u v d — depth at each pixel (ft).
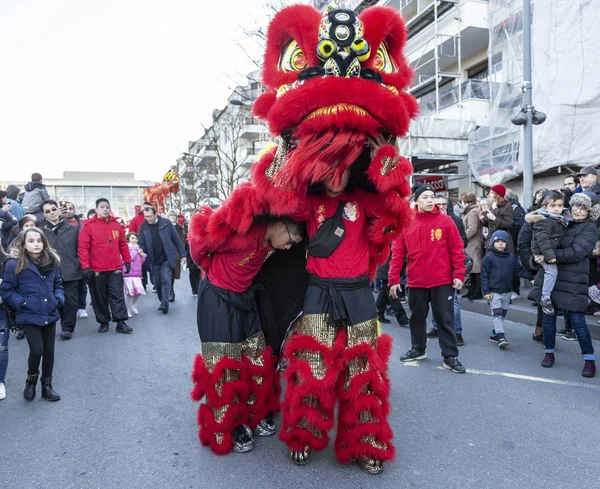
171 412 12.30
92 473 9.31
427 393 13.34
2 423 11.97
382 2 63.00
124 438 10.84
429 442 10.32
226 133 89.71
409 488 8.49
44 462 9.84
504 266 17.99
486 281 18.21
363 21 8.75
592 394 13.10
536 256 15.25
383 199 9.23
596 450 9.88
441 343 15.46
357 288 9.20
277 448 10.03
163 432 11.08
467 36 55.42
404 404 12.55
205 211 9.98
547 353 15.65
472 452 9.84
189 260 33.30
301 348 8.92
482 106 52.60
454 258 15.14
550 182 39.14
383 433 8.82
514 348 18.02
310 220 9.38
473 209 25.91
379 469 8.95
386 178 8.61
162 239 26.40
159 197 103.71
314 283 9.25
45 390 13.48
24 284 13.15
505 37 42.93
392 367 15.75
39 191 31.24
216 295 9.84
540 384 13.97
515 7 41.57
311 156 8.06
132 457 9.90
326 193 9.36
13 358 18.17
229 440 9.79
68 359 17.70
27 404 13.25
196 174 106.42
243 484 8.69
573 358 16.57
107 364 16.96
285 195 8.36
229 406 9.73
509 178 40.29
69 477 9.19
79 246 20.94
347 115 7.79
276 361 10.94
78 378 15.44
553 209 14.89
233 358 9.85
